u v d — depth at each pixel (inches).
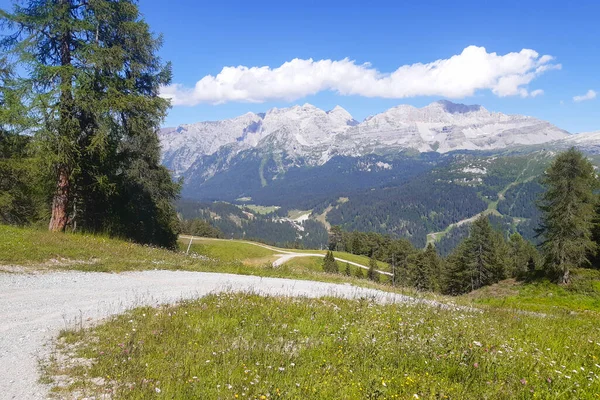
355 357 259.9
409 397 200.1
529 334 373.7
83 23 751.7
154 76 928.3
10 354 252.4
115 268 600.7
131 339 277.7
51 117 731.4
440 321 388.5
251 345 279.1
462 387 220.1
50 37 775.1
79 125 782.5
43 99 716.7
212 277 637.3
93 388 208.7
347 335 314.8
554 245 1577.3
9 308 356.5
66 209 829.2
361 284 772.0
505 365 253.8
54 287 451.8
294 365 243.8
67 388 208.7
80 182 908.6
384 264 4601.4
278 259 3661.4
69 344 277.9
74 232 854.5
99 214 1098.1
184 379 216.7
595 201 1593.3
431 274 3287.4
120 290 470.0
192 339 291.9
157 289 496.1
